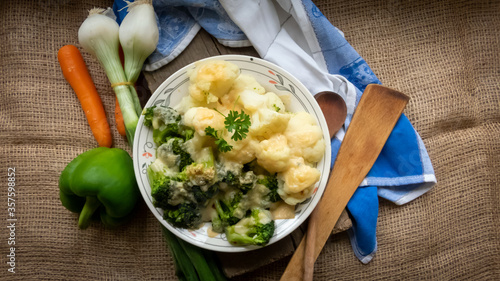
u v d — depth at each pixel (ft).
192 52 2.59
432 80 2.74
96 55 2.51
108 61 2.50
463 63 2.74
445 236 2.72
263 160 2.23
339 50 2.61
